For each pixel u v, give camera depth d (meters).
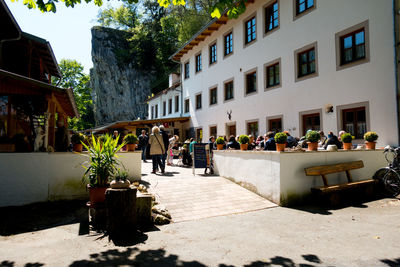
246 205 6.28
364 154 8.06
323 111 11.42
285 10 13.46
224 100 18.34
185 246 3.94
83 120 57.25
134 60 51.91
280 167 6.34
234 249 3.81
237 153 8.11
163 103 30.77
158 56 50.03
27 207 6.06
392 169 7.14
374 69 9.63
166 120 22.08
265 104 14.61
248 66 16.02
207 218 5.43
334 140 8.70
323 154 7.06
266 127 14.52
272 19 14.46
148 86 51.34
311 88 11.98
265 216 5.54
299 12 12.87
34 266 3.29
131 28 55.50
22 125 8.14
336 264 3.26
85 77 50.38
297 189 6.53
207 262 3.38
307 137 7.08
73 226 4.94
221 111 18.67
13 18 9.98
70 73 48.75
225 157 8.88
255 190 7.19
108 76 52.62
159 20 51.47
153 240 4.21
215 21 17.66
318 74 11.67
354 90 10.26
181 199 6.53
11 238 4.34
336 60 10.95
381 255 3.50
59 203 6.34
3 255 3.65
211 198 6.67
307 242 4.04
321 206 6.32
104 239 4.28
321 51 11.56
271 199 6.58
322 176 6.56
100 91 53.31
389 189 7.11
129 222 4.51
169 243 4.07
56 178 6.54
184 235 4.43
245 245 3.96
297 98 12.68
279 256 3.54
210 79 20.08
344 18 10.68
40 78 13.12
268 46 14.48
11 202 6.16
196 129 22.17
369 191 7.18
